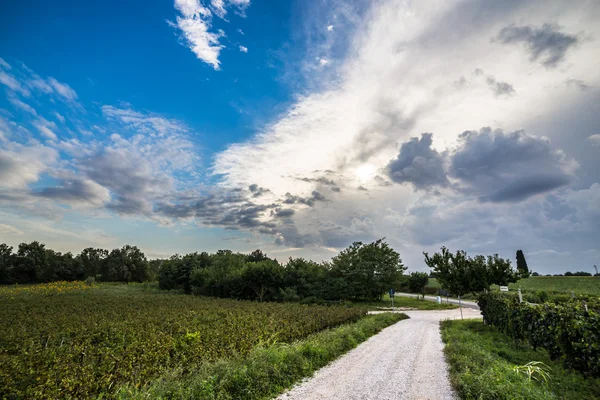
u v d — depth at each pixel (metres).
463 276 24.70
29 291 60.97
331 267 58.91
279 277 55.19
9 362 10.13
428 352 12.94
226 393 7.46
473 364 9.54
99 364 10.40
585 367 9.79
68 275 104.69
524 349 14.34
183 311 27.28
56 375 8.82
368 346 14.53
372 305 47.62
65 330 17.95
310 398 7.69
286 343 13.91
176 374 8.78
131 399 7.01
